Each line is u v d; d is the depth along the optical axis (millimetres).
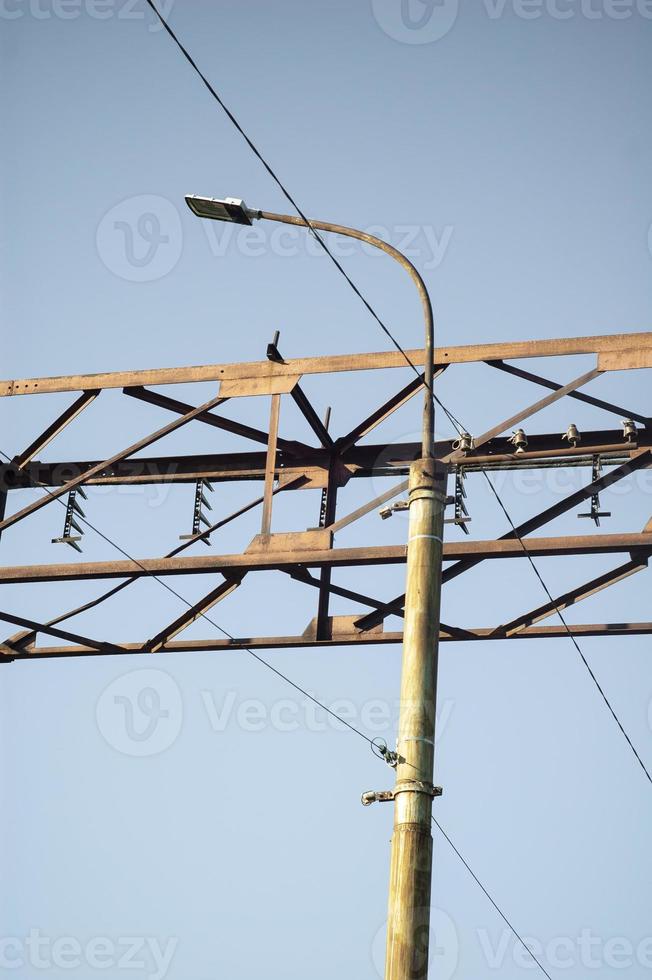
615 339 28500
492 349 28812
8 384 31781
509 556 27562
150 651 30219
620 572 27969
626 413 28828
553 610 28453
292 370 29766
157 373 30734
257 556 28453
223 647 29797
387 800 16797
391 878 16266
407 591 17891
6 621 30266
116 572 29281
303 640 29328
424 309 20406
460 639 29031
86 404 31234
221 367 30344
